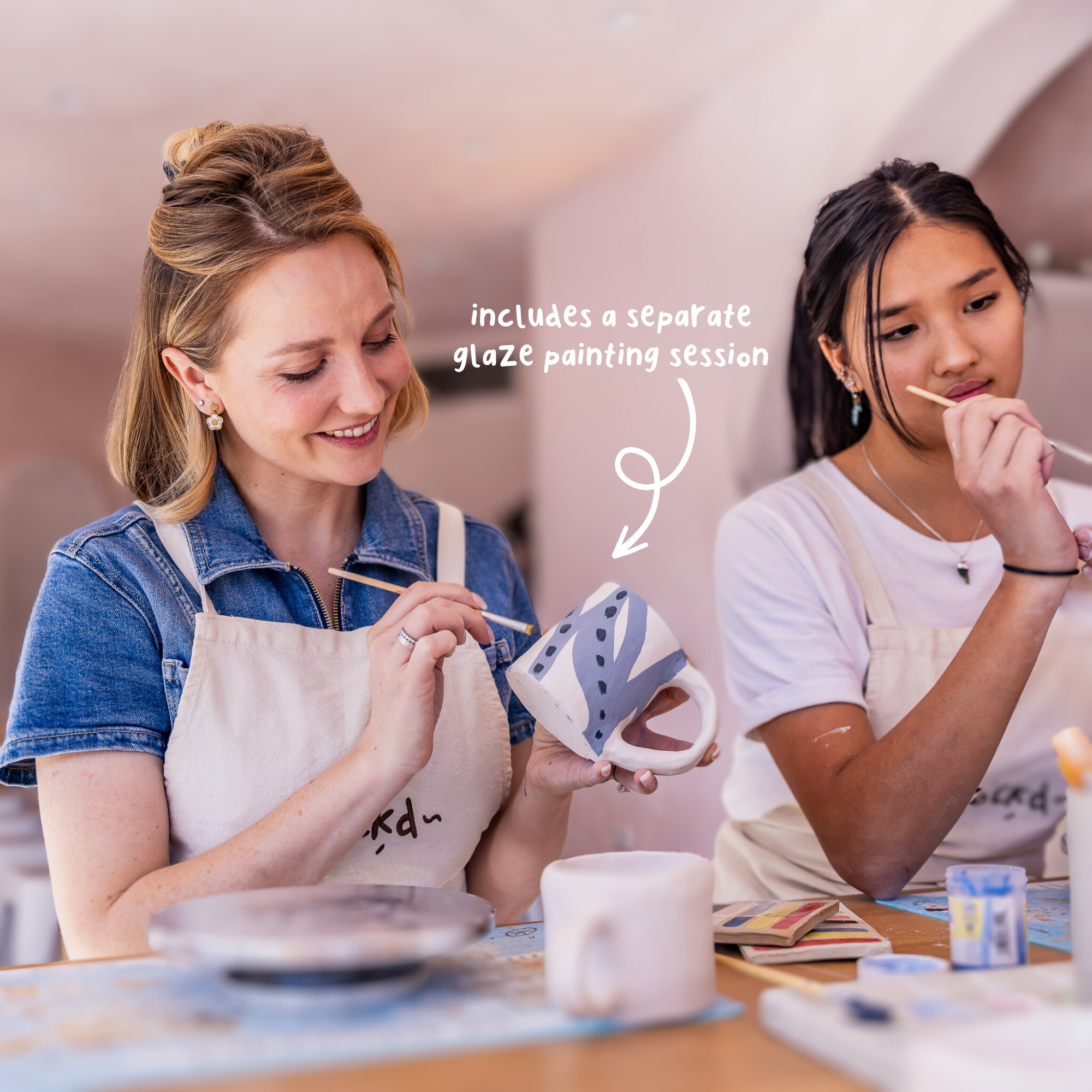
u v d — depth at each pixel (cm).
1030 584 90
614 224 416
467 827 100
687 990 57
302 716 94
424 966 66
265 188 91
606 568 414
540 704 82
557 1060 51
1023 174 282
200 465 99
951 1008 54
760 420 328
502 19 310
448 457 622
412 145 393
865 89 293
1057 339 265
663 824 362
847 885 118
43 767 87
